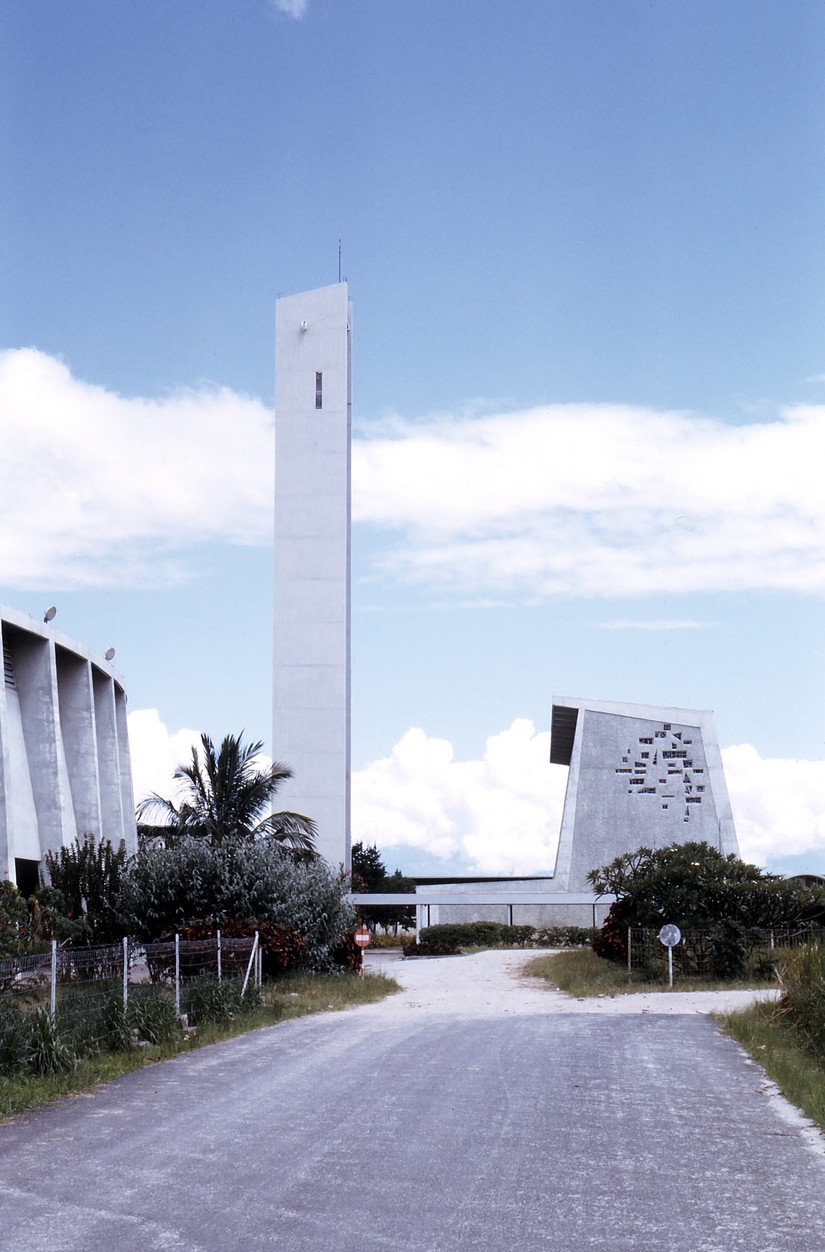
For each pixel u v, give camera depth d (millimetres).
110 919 31859
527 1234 7023
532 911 63625
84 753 50062
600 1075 13453
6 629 44125
